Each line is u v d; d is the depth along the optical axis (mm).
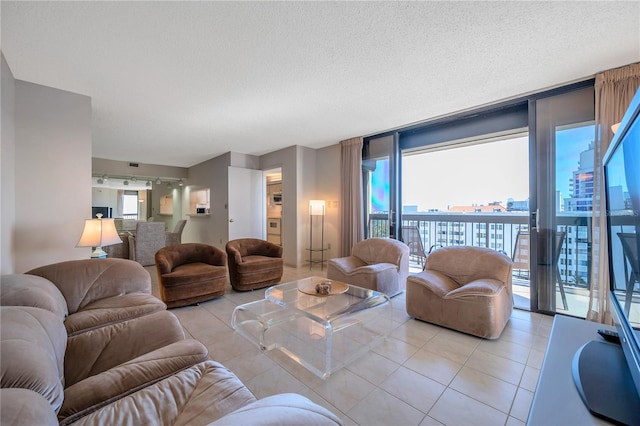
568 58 2156
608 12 1648
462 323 2320
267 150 5477
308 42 1949
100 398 1013
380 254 3609
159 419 929
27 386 788
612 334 1045
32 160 2498
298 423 599
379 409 1465
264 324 2213
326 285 2447
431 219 4887
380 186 4301
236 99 2924
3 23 1711
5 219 2154
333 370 1818
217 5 1591
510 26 1784
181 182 7945
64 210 2662
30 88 2500
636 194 792
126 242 5555
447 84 2604
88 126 2816
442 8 1628
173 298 2883
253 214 5789
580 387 784
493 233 4246
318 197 5262
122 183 8633
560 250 2658
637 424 654
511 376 1746
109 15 1659
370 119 3574
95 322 1658
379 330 2424
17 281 1491
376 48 2025
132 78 2453
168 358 1244
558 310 2674
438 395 1574
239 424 559
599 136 2359
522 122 3131
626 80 2240
